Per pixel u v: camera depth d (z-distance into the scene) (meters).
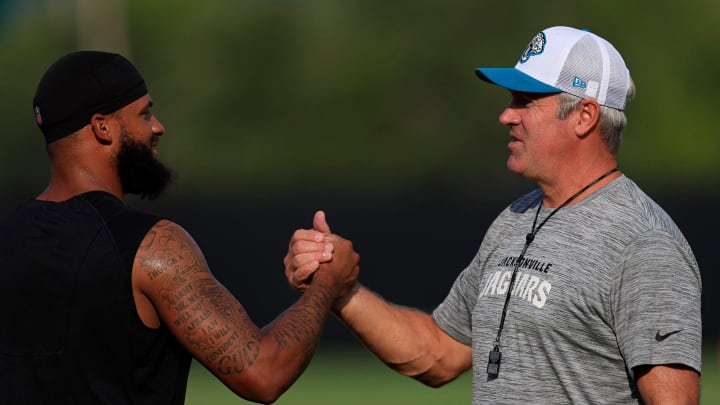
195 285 14.19
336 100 127.06
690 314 14.66
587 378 15.20
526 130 16.19
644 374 14.70
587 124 15.95
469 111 121.69
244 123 130.88
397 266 68.38
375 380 54.69
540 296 15.41
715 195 66.06
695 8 130.12
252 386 14.45
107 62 14.83
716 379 52.62
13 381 14.15
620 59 16.31
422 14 125.62
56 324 14.01
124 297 13.94
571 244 15.53
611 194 15.73
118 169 14.86
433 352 18.17
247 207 69.00
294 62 131.50
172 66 137.88
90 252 14.03
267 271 68.94
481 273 16.92
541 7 123.50
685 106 127.31
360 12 129.62
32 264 14.17
